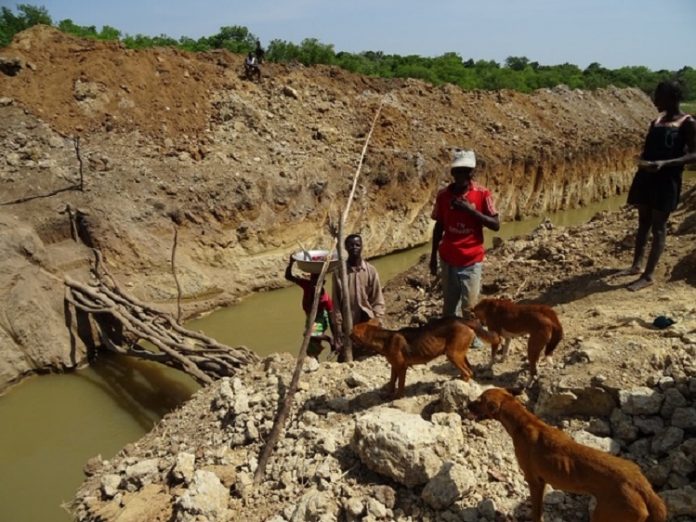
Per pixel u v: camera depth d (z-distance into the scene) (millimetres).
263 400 5855
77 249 11812
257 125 17984
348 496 4367
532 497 3695
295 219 15648
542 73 46156
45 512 6594
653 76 57500
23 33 16531
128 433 8375
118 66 17047
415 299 10156
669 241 7738
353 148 19047
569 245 9453
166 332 9906
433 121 23672
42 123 14352
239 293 13992
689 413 4215
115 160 14242
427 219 19000
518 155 23922
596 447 4215
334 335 6777
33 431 8453
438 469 4188
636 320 5617
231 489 4941
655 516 3119
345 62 29281
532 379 5066
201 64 19344
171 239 13383
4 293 9969
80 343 10531
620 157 30188
